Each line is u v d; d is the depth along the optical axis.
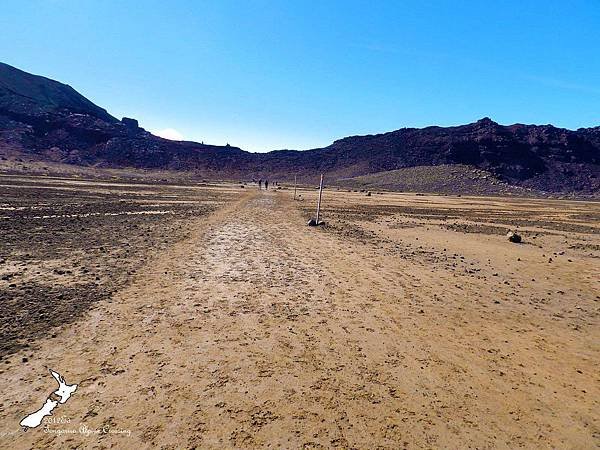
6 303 9.45
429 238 23.84
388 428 5.61
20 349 7.32
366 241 21.53
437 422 5.82
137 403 5.89
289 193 68.25
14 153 107.56
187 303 10.24
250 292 11.43
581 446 5.47
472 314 10.69
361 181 139.88
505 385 7.03
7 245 15.38
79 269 12.70
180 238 19.16
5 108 137.12
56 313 9.05
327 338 8.62
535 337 9.35
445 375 7.27
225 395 6.22
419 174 139.50
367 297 11.62
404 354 8.06
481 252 19.88
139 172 114.81
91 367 6.86
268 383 6.64
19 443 4.97
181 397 6.09
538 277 15.29
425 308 10.95
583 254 20.61
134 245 16.84
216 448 5.02
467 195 103.56
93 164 126.00
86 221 22.81
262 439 5.22
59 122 143.62
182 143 178.62
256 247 18.06
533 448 5.37
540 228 32.22
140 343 7.86
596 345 9.05
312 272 14.12
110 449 4.92
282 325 9.17
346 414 5.88
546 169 173.88
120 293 10.69
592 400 6.68
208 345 7.93
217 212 31.98
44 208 27.03
